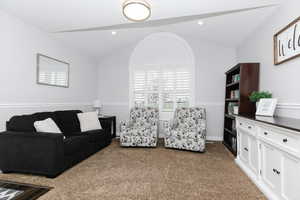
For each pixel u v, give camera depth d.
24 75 2.84
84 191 1.89
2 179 2.15
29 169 2.24
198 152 3.31
